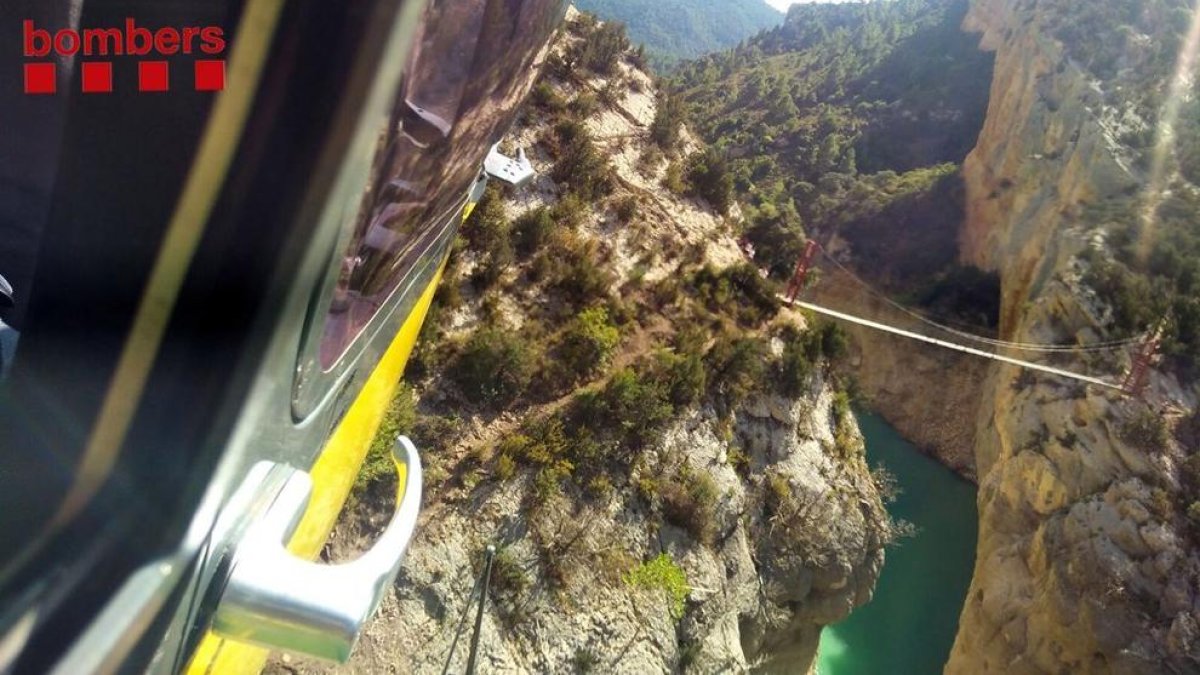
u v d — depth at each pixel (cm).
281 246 117
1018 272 5250
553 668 1609
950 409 5138
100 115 108
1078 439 3619
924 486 4794
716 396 2242
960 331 5422
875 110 8125
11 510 106
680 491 1975
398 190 183
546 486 1770
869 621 3669
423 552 1603
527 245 2244
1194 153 4816
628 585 1784
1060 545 3356
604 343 2092
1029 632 3303
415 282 307
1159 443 3394
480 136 256
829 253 6506
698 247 2666
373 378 270
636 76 3472
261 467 138
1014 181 5778
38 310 113
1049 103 5731
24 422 110
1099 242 4584
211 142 107
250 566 122
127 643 103
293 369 146
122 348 110
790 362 2434
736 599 2019
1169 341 3806
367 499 1425
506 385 1917
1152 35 5703
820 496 2325
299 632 121
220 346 115
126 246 110
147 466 111
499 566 1639
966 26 8244
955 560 4216
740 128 8706
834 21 12394
